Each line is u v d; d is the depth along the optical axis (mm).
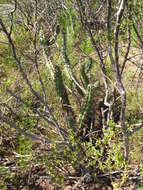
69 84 3443
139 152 2855
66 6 2832
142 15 2764
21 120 3018
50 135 3072
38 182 2750
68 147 2617
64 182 2723
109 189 2658
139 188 2494
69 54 3527
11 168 2650
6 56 4137
